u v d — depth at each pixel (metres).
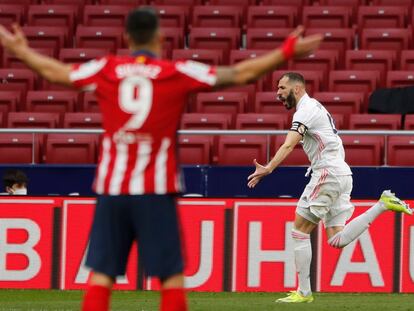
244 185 38.38
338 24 54.12
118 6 55.78
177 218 16.58
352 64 50.69
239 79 16.19
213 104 46.94
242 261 33.34
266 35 52.78
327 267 33.16
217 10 55.19
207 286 33.41
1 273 33.84
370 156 39.31
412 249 33.03
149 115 16.36
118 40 53.66
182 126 44.38
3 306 29.05
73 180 39.25
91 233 16.77
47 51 51.94
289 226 33.25
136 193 16.31
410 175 37.78
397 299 31.31
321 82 48.59
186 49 51.25
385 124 43.94
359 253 33.09
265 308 28.50
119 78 16.52
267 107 46.50
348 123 44.66
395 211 30.38
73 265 33.62
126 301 30.41
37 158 39.91
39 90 50.41
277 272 33.28
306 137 29.61
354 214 33.41
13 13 55.81
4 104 47.84
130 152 16.39
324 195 29.58
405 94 45.28
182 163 39.97
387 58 50.62
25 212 33.72
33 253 33.72
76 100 47.91
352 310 28.11
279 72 49.22
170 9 55.19
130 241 16.92
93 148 40.28
